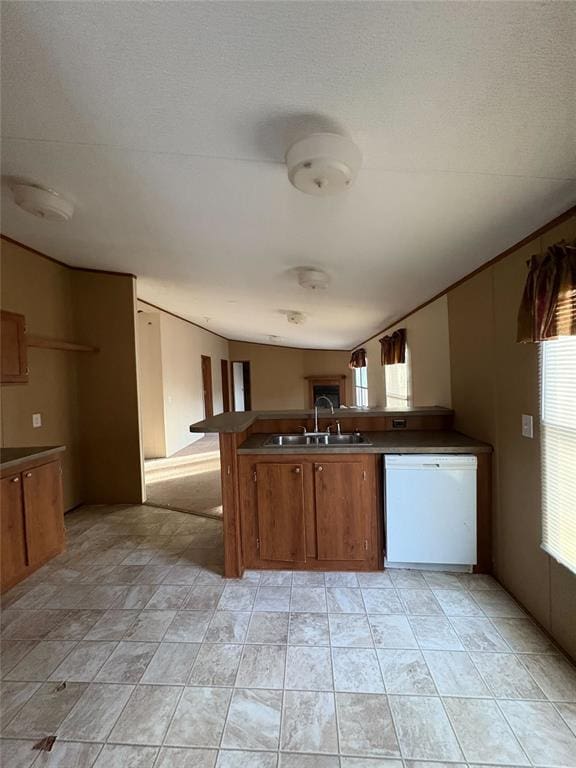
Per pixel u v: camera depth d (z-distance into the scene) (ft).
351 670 5.61
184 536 10.72
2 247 10.05
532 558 6.59
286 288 12.03
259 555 8.58
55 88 3.85
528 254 6.40
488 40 2.85
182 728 4.74
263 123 4.13
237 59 3.27
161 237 8.48
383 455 8.27
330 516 8.38
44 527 9.06
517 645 6.03
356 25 2.85
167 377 21.79
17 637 6.49
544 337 5.15
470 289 8.86
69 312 13.10
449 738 4.54
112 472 13.56
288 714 4.90
